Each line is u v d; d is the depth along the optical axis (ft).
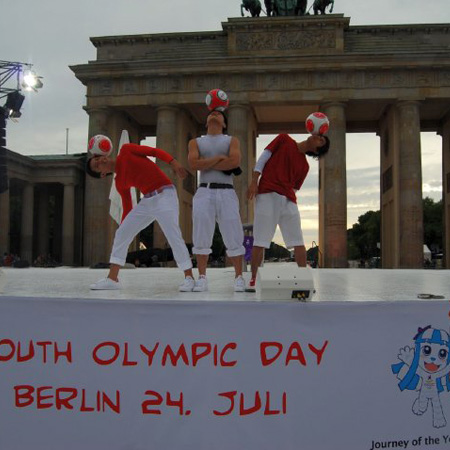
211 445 15.94
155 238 211.20
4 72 117.70
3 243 247.29
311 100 212.23
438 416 16.22
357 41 218.38
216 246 217.97
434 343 16.31
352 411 16.01
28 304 16.31
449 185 236.84
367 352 16.12
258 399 15.99
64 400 16.24
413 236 203.10
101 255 218.59
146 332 16.05
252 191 26.13
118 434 16.10
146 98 219.20
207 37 224.33
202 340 15.99
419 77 208.33
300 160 26.71
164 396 16.05
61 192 298.56
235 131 213.87
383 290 29.32
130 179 26.66
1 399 16.37
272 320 15.98
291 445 15.94
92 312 16.14
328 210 207.41
